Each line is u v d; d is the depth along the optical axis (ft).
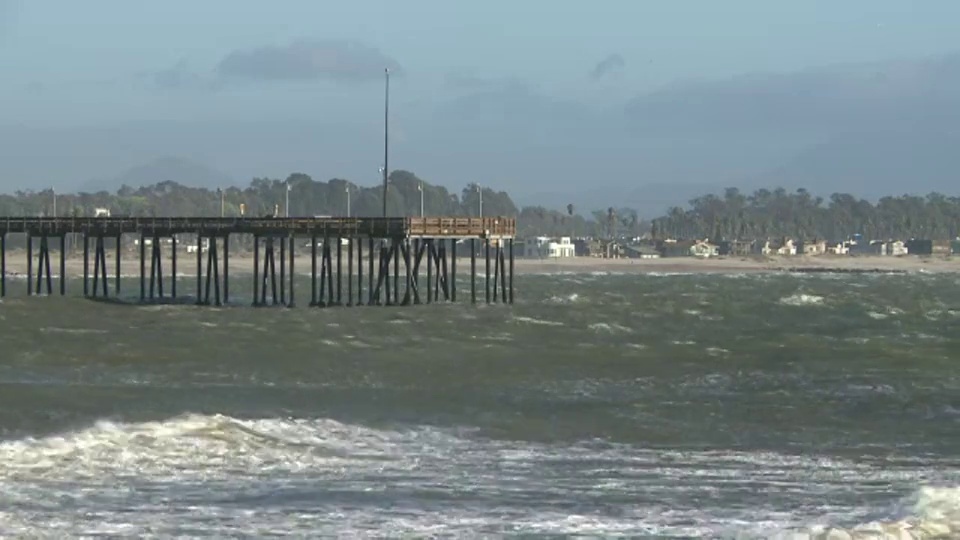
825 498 351.87
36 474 355.56
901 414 523.70
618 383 618.03
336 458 398.83
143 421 434.30
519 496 347.97
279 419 456.86
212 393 540.93
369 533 302.66
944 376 654.94
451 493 350.23
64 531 297.33
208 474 367.04
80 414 463.83
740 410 527.81
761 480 377.91
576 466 397.19
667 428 478.59
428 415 495.41
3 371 625.41
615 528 310.45
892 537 288.71
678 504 340.80
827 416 515.91
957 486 358.02
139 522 308.19
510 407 524.11
